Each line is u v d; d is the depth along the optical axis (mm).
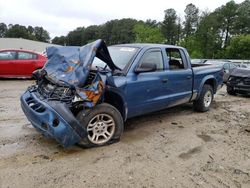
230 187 3285
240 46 58781
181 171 3629
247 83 9797
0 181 3193
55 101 3912
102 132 4332
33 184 3162
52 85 4316
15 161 3707
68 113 3762
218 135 5180
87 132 3996
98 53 4156
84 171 3512
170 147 4457
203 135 5152
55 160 3787
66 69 4234
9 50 11578
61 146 4258
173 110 7062
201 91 6637
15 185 3127
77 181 3270
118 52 5145
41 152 4027
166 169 3664
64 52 4488
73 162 3744
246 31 71625
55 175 3383
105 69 4422
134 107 4805
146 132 5180
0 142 4344
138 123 5766
